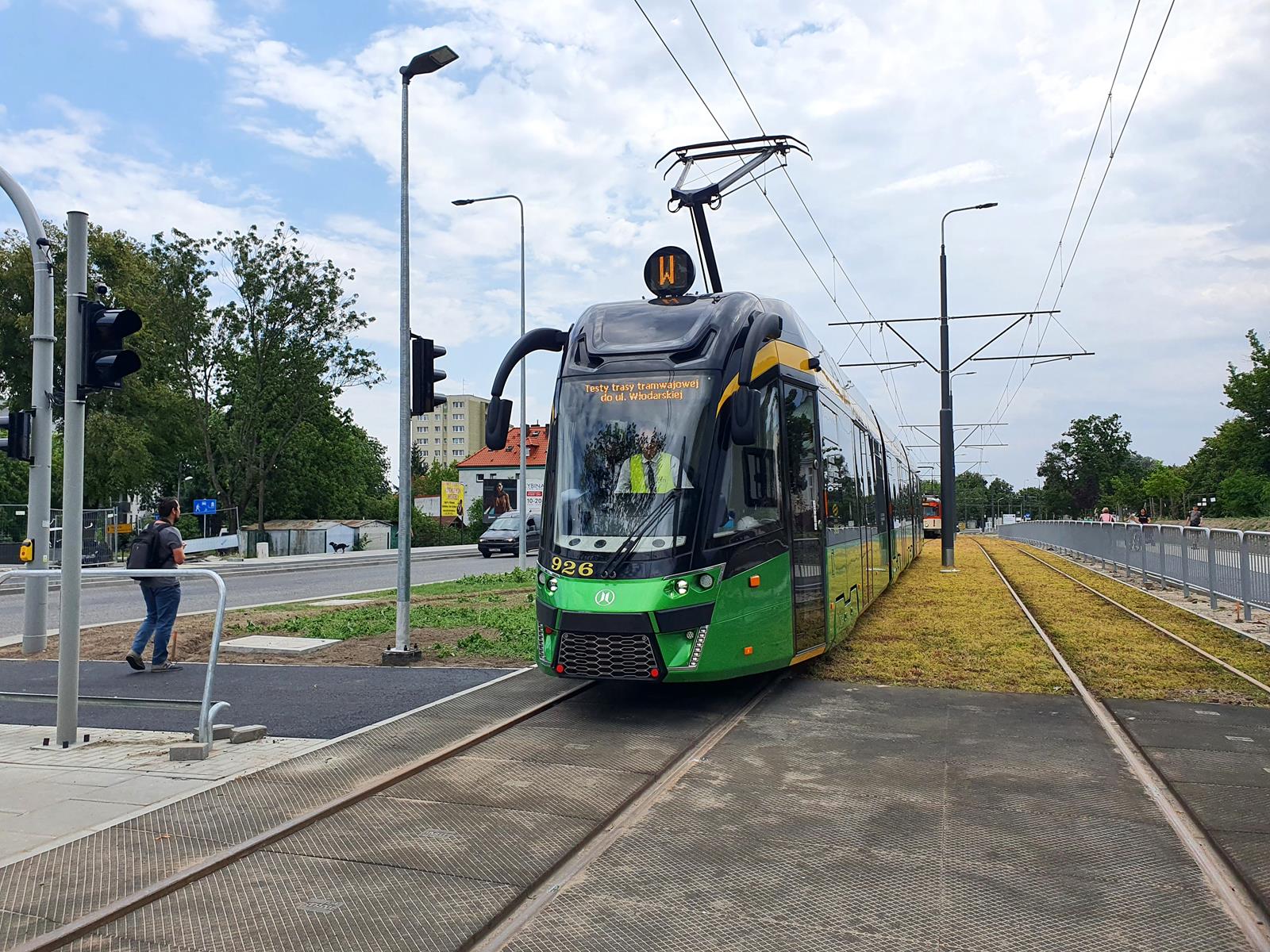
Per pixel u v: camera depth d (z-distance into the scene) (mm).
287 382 49969
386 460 103688
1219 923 4172
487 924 4191
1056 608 16297
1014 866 4797
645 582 8047
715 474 8430
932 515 58156
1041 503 113938
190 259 48094
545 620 8398
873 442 16672
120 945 4023
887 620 14688
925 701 8781
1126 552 23688
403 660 11172
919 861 4879
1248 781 6121
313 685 9906
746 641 8469
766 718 8172
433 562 39906
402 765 6680
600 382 8867
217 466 58062
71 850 5047
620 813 5738
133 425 47656
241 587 25172
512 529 41594
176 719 8430
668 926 4168
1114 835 5227
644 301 9656
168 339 47594
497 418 9406
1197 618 14727
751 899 4438
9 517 35719
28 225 12758
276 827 5371
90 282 43656
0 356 41781
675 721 8094
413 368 11570
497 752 7105
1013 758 6789
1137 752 6941
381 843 5180
